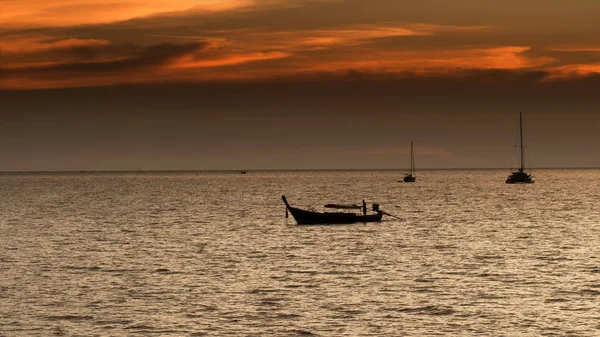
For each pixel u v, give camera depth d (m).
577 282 81.75
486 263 94.94
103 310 69.38
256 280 83.31
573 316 67.19
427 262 95.69
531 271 88.75
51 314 68.00
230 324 64.94
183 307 70.44
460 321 65.75
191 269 90.81
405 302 72.31
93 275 86.50
